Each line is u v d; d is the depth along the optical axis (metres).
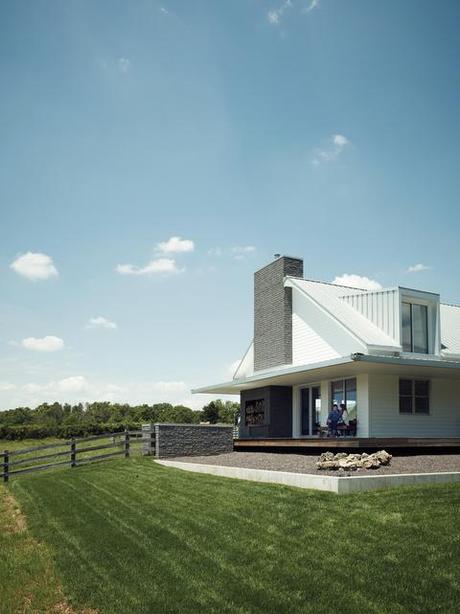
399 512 9.39
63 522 12.11
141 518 11.43
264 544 8.89
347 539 8.59
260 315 25.62
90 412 61.75
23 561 9.86
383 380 19.84
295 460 15.88
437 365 18.09
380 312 20.47
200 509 11.32
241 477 14.00
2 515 13.74
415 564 7.55
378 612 6.55
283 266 24.34
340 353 20.48
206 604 7.24
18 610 7.89
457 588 6.86
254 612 6.89
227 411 53.00
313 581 7.45
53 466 20.50
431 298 20.56
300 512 9.97
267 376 21.70
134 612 7.29
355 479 10.93
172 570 8.46
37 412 66.31
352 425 19.84
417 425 20.27
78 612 7.62
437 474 11.87
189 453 20.62
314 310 22.30
